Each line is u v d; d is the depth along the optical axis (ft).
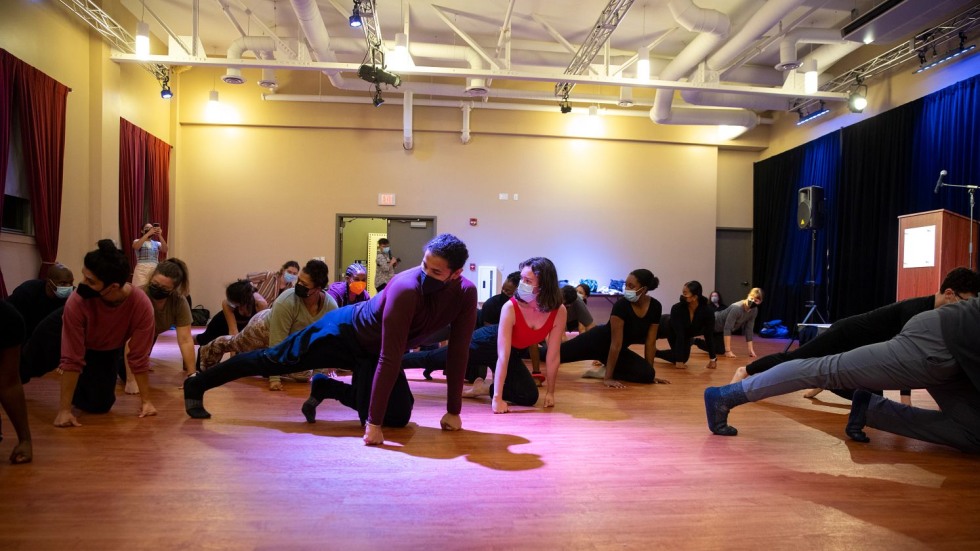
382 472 6.36
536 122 33.42
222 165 31.86
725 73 26.43
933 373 6.79
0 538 4.53
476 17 26.40
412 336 8.01
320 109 32.04
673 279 34.45
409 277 7.39
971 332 6.56
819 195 25.64
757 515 5.30
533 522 5.05
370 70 21.24
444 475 6.30
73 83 22.68
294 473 6.28
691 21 21.35
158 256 23.34
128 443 7.36
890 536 4.87
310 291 11.32
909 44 24.25
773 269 34.22
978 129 22.24
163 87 26.20
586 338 14.12
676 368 16.97
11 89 18.88
